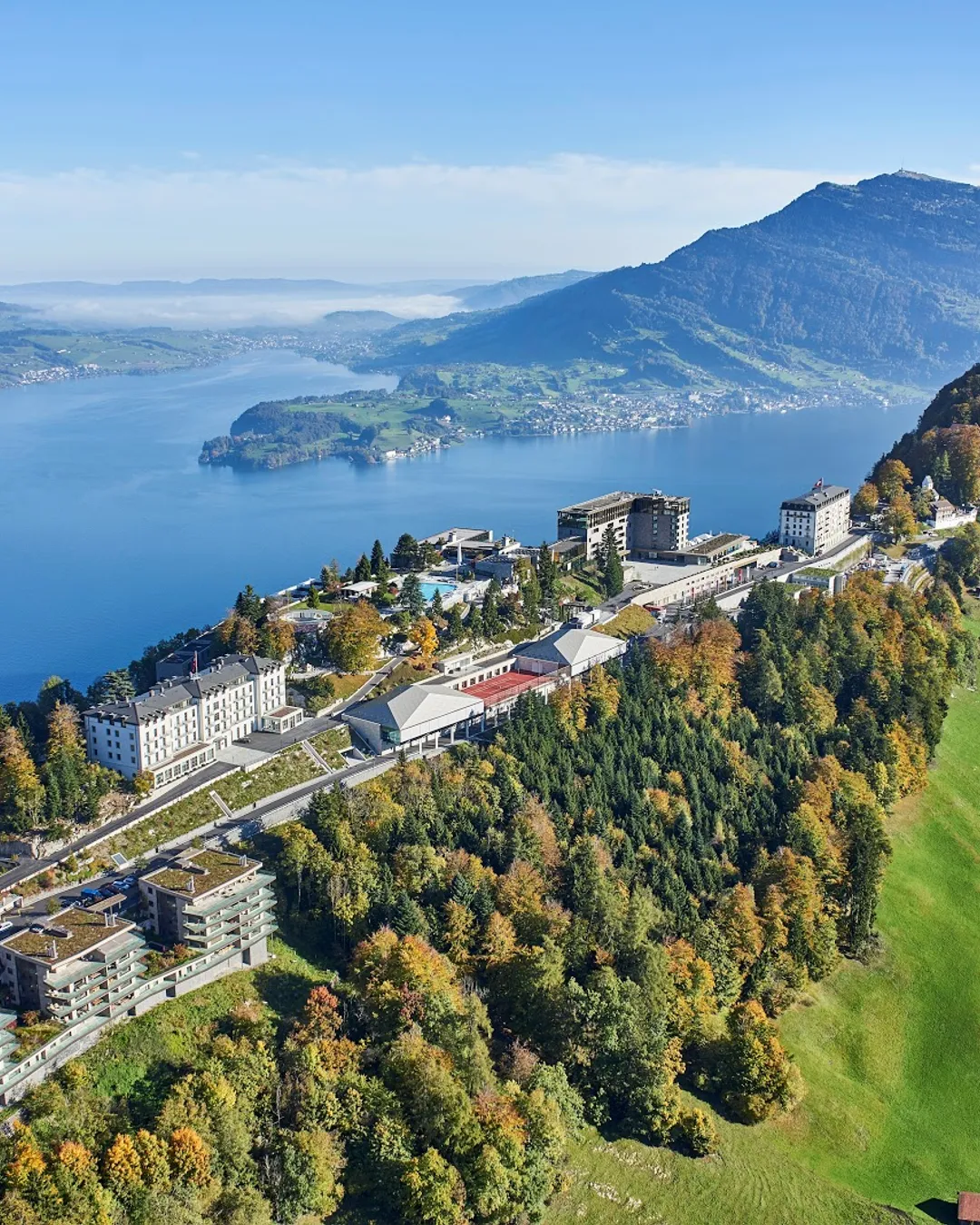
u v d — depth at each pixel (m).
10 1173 193.38
